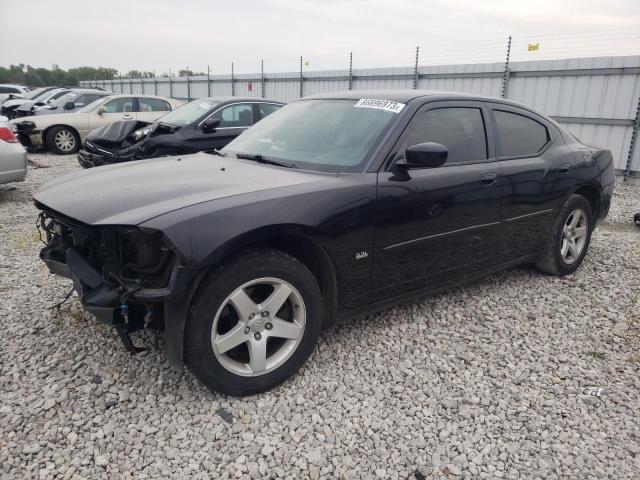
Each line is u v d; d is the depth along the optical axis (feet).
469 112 12.09
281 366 8.95
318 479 7.08
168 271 7.82
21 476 6.87
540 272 15.20
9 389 8.72
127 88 106.01
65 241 9.50
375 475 7.18
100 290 8.11
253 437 7.83
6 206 22.68
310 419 8.29
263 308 8.58
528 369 9.98
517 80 35.94
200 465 7.24
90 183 9.73
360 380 9.38
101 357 9.76
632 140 30.99
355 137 10.54
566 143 14.61
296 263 8.82
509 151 12.75
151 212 7.77
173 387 8.91
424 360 10.16
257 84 62.54
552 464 7.45
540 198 13.30
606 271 15.49
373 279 10.00
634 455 7.68
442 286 11.60
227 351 8.48
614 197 27.76
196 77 77.61
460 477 7.20
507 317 12.23
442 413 8.55
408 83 43.52
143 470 7.09
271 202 8.42
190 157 12.10
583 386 9.45
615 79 31.14
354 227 9.32
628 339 11.24
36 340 10.36
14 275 13.96
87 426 7.86
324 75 51.49
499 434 8.09
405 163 10.00
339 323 9.98
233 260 8.16
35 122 39.96
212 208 7.93
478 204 11.59
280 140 11.57
